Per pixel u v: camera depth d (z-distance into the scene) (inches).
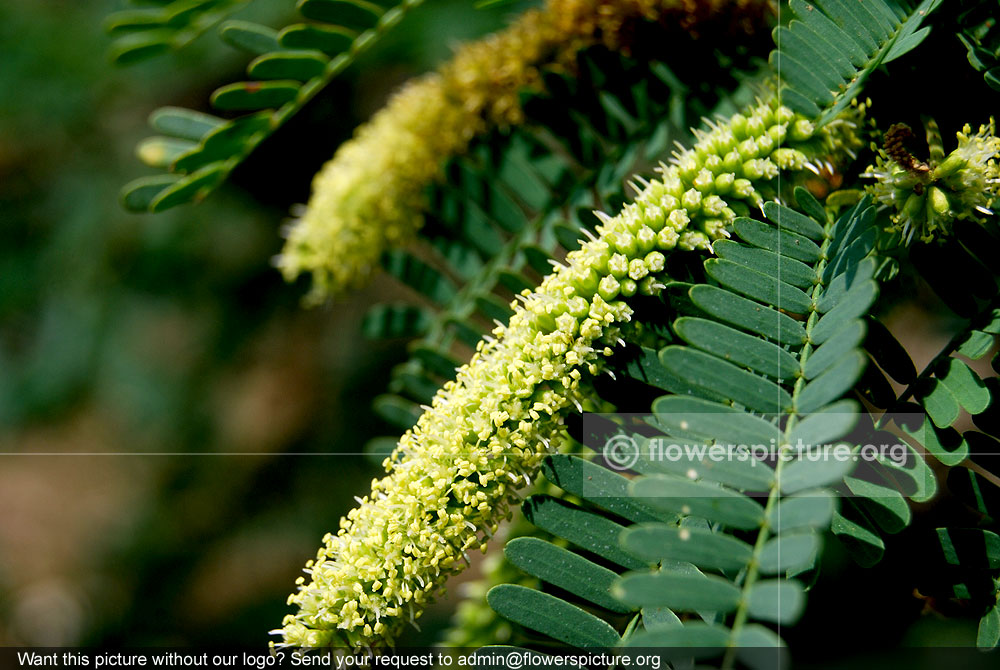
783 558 11.4
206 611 36.8
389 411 14.7
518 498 12.5
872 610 14.0
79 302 31.5
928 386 12.4
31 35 29.1
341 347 36.2
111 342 31.4
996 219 12.6
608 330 12.5
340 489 36.1
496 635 14.2
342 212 14.8
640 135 14.2
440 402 12.6
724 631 11.3
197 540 37.7
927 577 12.4
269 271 32.4
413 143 14.7
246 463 36.8
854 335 11.9
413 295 35.9
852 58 12.5
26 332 31.5
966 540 12.4
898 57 12.6
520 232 14.8
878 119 12.8
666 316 12.6
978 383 12.3
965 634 16.8
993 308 12.5
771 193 12.7
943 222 12.5
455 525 12.4
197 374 32.8
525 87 14.3
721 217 12.6
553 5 14.1
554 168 14.5
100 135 31.4
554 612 12.4
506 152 14.6
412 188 14.8
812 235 12.5
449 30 21.5
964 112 12.7
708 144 12.7
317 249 14.9
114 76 29.0
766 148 12.7
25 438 35.4
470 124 14.6
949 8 12.6
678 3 13.7
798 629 15.2
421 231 14.9
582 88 14.2
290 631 12.4
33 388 31.1
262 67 14.3
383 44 22.4
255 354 34.8
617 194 13.8
